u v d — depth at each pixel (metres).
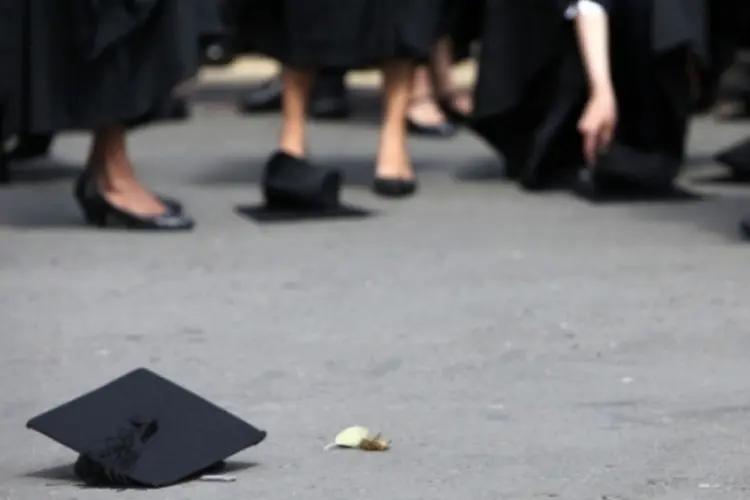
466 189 23.05
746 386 12.90
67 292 16.36
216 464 10.80
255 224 20.27
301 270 17.36
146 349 14.13
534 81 22.98
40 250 18.61
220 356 13.89
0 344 14.32
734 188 23.14
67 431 10.55
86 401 10.76
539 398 12.58
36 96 19.34
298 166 21.05
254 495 10.25
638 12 21.75
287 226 20.11
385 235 19.42
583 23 20.59
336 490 10.36
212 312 15.48
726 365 13.52
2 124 19.67
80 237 19.44
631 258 17.91
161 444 10.55
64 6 19.33
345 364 13.61
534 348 14.09
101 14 18.91
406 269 17.38
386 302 15.85
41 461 11.12
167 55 19.23
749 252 18.22
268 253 18.33
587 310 15.44
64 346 14.25
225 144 28.17
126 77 19.38
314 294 16.20
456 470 10.77
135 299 16.03
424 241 19.02
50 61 19.34
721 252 18.22
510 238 19.16
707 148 27.38
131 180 20.03
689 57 21.95
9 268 17.58
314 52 21.69
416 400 12.55
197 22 19.33
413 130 29.03
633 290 16.30
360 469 10.80
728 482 10.50
